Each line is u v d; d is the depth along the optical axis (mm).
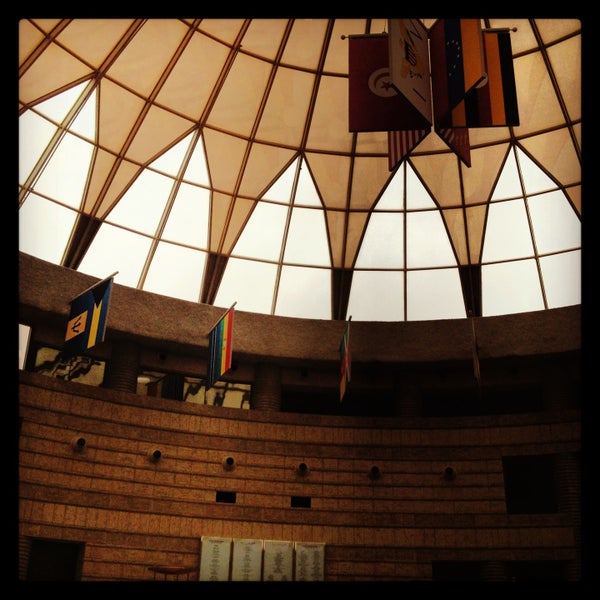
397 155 19938
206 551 26375
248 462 28344
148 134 27359
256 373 30219
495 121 19266
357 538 27688
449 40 18719
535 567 27656
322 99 28000
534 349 28734
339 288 30578
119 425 27000
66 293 26422
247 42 26312
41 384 25906
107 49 25188
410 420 29578
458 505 28062
